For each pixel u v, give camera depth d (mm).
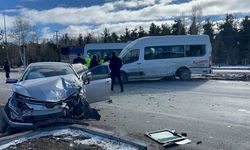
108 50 29547
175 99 12820
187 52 21391
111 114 10031
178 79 22375
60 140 6672
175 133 7391
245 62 73438
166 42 21109
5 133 7828
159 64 21016
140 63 20750
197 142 6777
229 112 9883
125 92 15609
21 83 8555
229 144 6625
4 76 36969
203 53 21531
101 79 10469
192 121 8781
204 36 21562
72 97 8125
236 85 17703
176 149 6391
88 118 8891
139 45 20766
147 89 16656
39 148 6203
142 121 8938
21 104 7805
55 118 7750
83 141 6574
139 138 7137
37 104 7703
